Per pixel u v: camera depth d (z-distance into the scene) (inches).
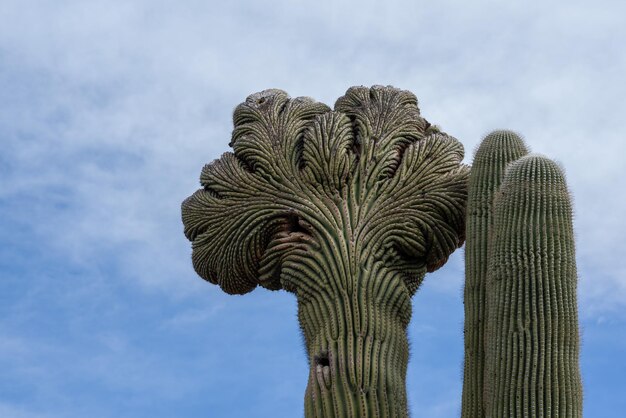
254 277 394.0
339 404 340.5
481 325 353.4
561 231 336.8
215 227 395.9
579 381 321.4
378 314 361.1
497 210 348.2
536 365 319.6
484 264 360.8
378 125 402.9
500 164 373.4
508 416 317.1
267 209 388.8
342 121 401.7
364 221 379.9
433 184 389.4
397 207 383.9
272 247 386.3
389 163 392.8
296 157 397.4
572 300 329.4
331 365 348.8
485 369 337.7
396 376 351.6
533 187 342.3
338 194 386.9
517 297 329.7
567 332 324.5
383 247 377.4
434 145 396.5
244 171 400.2
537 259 332.5
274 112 413.4
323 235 377.4
